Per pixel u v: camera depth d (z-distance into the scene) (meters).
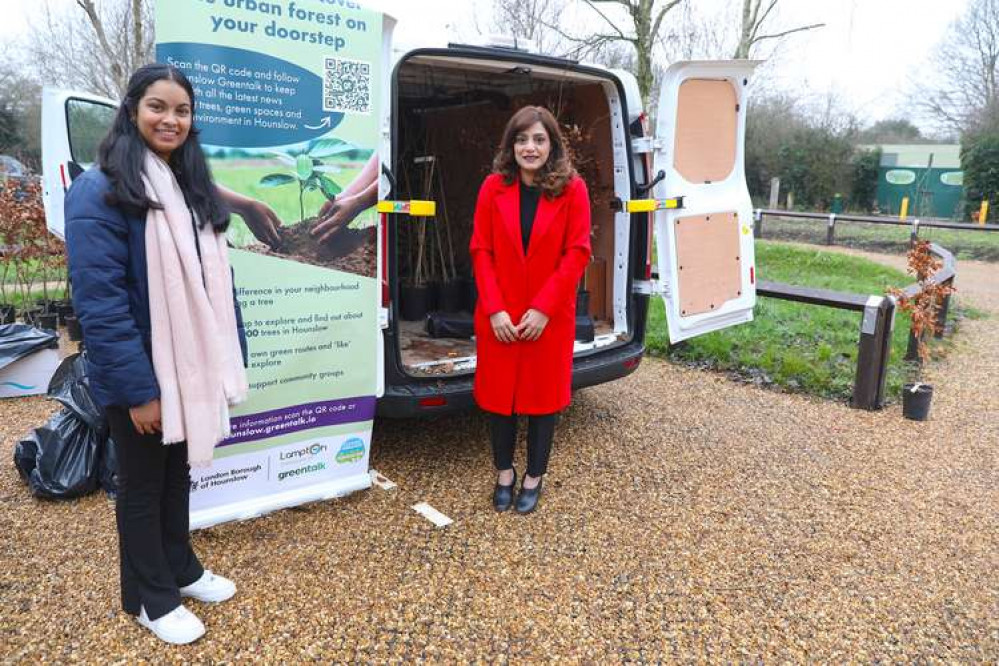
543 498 3.38
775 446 4.08
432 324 4.75
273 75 2.71
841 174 22.95
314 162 2.88
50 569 2.68
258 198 2.76
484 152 5.54
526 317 2.93
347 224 3.01
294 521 3.08
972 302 9.02
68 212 1.88
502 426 3.17
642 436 4.20
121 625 2.36
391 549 2.88
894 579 2.75
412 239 5.95
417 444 4.01
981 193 20.14
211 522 2.93
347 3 2.85
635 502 3.35
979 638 2.41
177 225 1.98
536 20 11.25
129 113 1.95
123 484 2.15
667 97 4.02
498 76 4.85
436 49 3.38
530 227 2.97
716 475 3.67
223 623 2.38
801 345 6.02
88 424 3.23
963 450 4.05
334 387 3.13
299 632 2.35
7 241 6.63
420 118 6.03
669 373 5.53
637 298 4.32
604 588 2.65
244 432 2.96
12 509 3.15
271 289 2.86
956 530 3.14
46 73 13.80
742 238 4.58
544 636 2.37
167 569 2.30
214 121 2.62
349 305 3.09
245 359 2.36
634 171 4.19
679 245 4.18
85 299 1.86
